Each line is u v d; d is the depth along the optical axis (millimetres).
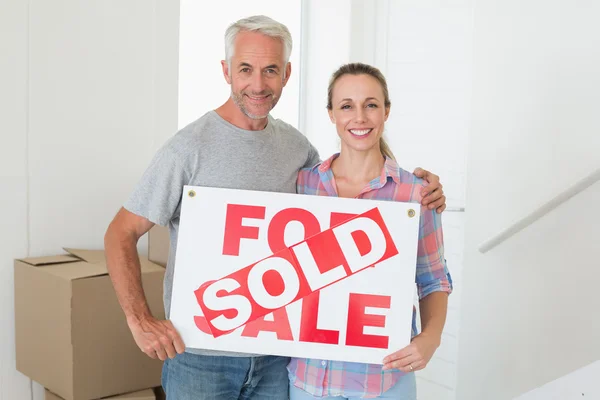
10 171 2184
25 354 2086
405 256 1377
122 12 2348
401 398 1414
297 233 1393
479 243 2143
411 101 2869
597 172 1668
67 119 2275
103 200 2361
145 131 2428
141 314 1398
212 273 1398
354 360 1379
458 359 2236
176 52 2461
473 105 2154
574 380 1378
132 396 1979
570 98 1857
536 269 1964
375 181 1440
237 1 2955
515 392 2039
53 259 2127
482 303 2141
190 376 1466
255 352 1395
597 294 1798
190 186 1403
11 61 2158
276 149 1530
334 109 1446
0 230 2178
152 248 2232
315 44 3150
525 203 1991
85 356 1896
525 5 1977
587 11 1811
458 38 2627
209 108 2916
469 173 2174
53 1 2217
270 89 1452
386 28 3000
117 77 2357
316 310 1385
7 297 2188
